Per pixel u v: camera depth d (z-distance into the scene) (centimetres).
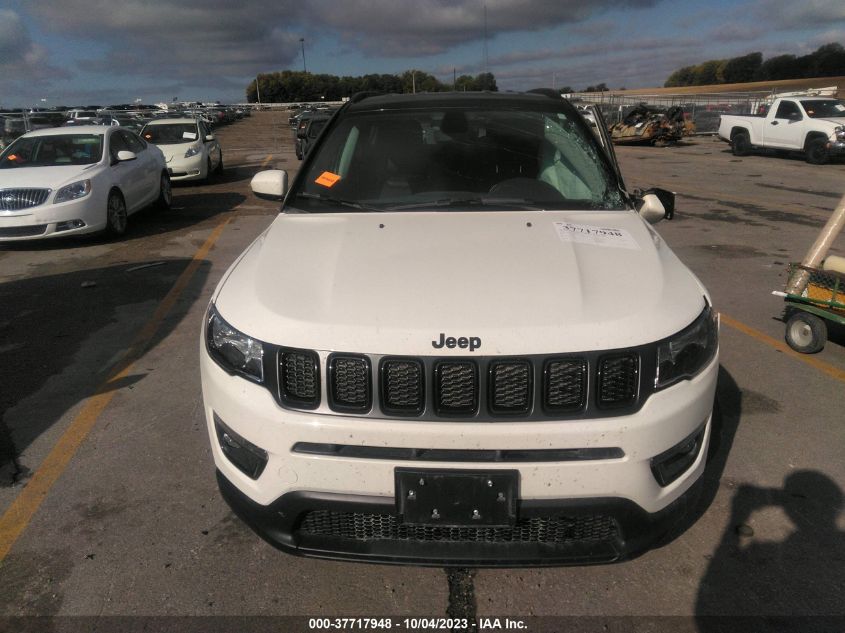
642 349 206
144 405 392
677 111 2495
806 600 236
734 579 247
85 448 344
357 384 205
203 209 1157
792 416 373
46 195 810
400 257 246
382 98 384
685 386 216
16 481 315
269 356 212
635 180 1431
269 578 249
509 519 204
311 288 230
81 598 240
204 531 277
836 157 1738
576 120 355
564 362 202
